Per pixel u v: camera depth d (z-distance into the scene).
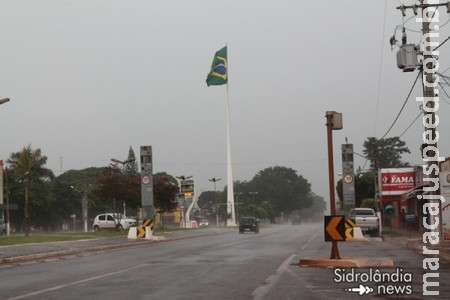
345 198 39.00
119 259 23.06
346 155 39.19
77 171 119.06
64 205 100.00
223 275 16.16
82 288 13.70
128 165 87.12
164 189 59.97
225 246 31.27
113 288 13.65
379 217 42.91
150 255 25.03
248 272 16.89
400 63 25.64
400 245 30.50
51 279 15.81
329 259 18.44
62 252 26.33
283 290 13.03
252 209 136.88
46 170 86.88
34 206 86.31
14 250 26.67
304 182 173.50
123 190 53.84
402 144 99.62
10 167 84.38
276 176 170.00
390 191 61.31
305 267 18.14
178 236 46.00
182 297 12.09
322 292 12.73
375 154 62.28
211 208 158.00
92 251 28.75
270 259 21.56
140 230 39.19
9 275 17.17
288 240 38.50
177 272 17.19
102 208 106.62
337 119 18.67
